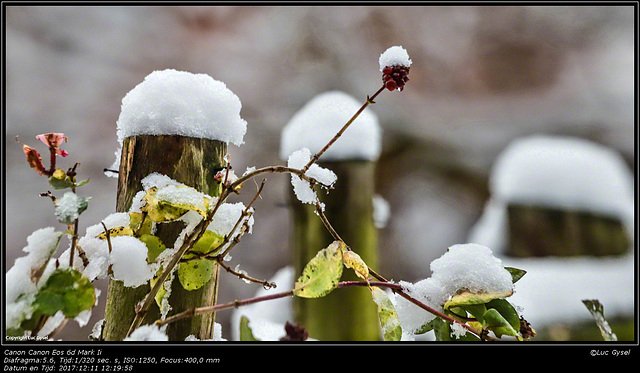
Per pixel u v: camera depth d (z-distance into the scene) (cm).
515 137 592
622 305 182
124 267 112
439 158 588
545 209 246
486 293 114
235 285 530
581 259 231
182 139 115
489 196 583
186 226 115
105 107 572
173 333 114
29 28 545
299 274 159
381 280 118
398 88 114
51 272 109
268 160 580
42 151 528
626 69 591
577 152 265
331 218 153
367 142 158
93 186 540
